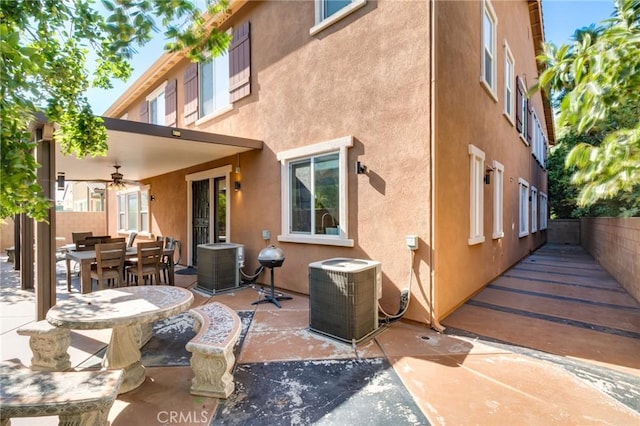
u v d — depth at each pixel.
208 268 6.15
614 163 2.02
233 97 7.52
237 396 2.67
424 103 4.25
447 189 4.59
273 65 6.53
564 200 16.02
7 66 1.55
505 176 7.93
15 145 1.65
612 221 7.45
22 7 2.02
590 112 1.98
